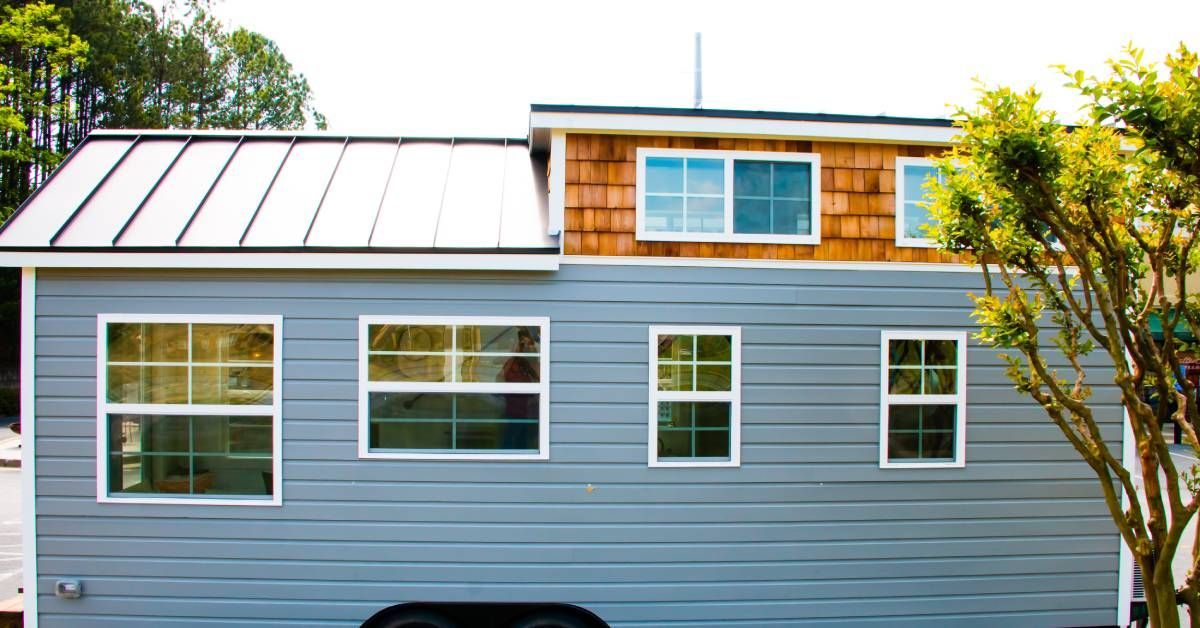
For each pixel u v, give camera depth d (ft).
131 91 71.41
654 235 15.61
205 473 15.37
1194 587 9.78
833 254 16.05
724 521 15.53
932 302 16.21
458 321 15.25
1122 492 16.57
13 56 58.08
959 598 16.05
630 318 15.49
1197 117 8.91
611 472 15.34
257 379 15.30
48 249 14.56
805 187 16.25
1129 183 10.89
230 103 90.22
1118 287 10.21
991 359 16.29
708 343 15.80
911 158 16.33
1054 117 10.26
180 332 15.30
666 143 15.84
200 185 16.88
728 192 15.94
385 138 19.36
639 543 15.37
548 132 16.56
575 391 15.34
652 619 15.38
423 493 15.15
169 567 15.06
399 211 16.11
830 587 15.74
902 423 16.28
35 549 15.01
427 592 15.12
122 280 15.05
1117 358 10.32
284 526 15.08
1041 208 10.68
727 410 15.89
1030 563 16.24
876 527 15.88
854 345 15.97
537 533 15.23
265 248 14.71
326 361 15.15
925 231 13.55
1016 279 16.39
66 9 63.10
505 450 15.35
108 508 15.06
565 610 15.48
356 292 15.19
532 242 15.20
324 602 15.07
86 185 16.66
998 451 16.24
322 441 15.12
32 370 14.99
